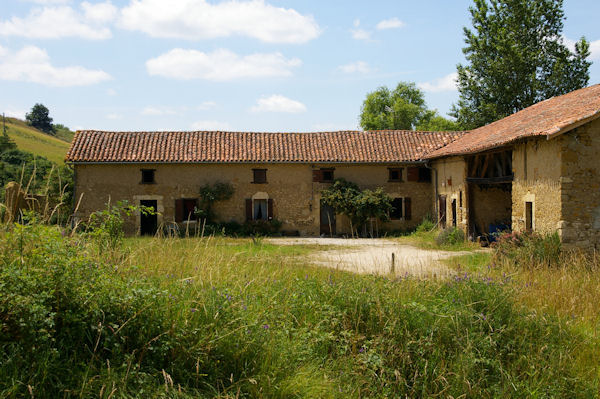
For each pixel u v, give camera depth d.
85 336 3.54
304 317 4.89
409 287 5.84
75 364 3.31
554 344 4.89
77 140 21.75
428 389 4.05
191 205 21.69
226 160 21.27
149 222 21.66
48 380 3.13
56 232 4.03
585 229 11.02
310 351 4.27
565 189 10.99
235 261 6.15
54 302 3.49
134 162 20.73
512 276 7.10
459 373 4.13
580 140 11.03
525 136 11.75
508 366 4.46
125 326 3.63
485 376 4.25
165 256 5.93
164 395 3.23
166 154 21.36
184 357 3.67
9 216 4.61
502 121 18.64
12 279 3.43
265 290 5.42
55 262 3.70
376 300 4.96
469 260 12.04
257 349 3.93
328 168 22.30
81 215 20.89
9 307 3.28
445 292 5.74
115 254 5.20
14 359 3.13
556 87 27.56
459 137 23.38
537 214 12.15
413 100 45.53
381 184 22.45
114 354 3.46
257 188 22.02
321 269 7.95
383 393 3.94
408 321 4.77
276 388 3.64
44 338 3.22
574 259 9.79
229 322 4.00
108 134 22.34
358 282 5.70
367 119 45.22
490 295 5.41
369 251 15.12
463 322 4.80
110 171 21.16
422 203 22.53
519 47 28.02
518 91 27.97
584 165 11.05
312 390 3.76
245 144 22.56
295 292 5.44
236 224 21.66
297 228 22.19
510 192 17.64
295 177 22.17
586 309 6.06
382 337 4.50
